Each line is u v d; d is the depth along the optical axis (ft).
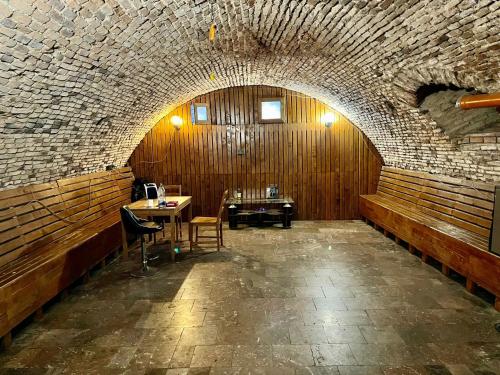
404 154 24.90
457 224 18.44
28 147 15.71
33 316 14.06
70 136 18.17
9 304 11.87
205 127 29.86
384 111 21.65
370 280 16.98
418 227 19.67
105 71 14.84
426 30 11.71
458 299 14.76
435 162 21.42
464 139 17.12
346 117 29.32
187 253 21.89
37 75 12.09
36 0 8.81
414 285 16.29
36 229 16.70
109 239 20.52
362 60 16.35
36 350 11.75
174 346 11.77
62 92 14.21
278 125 29.81
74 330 12.99
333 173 30.09
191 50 16.98
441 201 20.45
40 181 18.31
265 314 13.83
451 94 16.37
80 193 21.13
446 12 10.34
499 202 12.80
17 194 16.31
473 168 18.01
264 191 30.25
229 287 16.53
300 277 17.53
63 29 10.52
